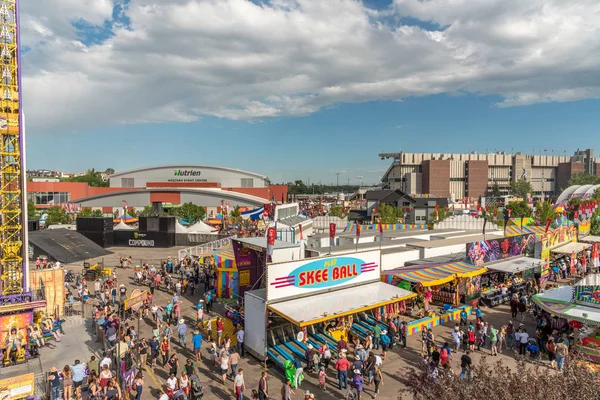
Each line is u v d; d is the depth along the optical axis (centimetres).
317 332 2109
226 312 2464
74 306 2873
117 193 10400
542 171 18412
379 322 2275
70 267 4241
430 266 2853
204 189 10375
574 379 896
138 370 1688
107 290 3097
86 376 1728
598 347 1858
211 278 3158
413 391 1186
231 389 1673
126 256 4966
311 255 2819
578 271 3822
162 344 1916
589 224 5434
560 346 1800
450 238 3825
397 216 8200
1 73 2378
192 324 2473
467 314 2455
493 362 1894
